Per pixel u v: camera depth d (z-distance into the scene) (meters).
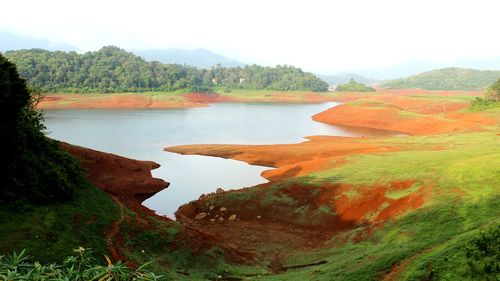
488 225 20.78
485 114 96.44
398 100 168.62
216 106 171.62
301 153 63.44
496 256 14.47
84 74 192.62
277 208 37.78
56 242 20.97
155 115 131.25
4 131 22.78
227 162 63.81
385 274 18.66
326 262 25.06
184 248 25.27
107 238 23.94
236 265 25.62
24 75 178.62
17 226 20.92
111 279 6.27
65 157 28.91
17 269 6.83
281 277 22.41
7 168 23.20
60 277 6.55
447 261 16.50
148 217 28.42
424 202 30.47
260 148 69.69
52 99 154.00
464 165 35.44
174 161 64.75
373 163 44.41
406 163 41.72
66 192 25.45
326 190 38.44
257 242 31.48
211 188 50.19
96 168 46.56
